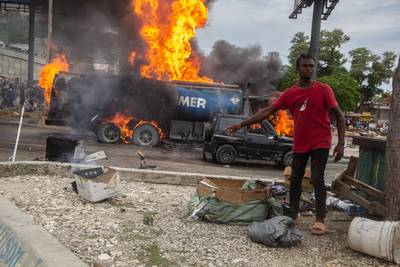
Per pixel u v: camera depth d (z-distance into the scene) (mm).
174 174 7523
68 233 4391
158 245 4180
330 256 4074
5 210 4785
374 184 5949
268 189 5238
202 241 4355
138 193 6559
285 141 14602
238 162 15922
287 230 4312
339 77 59969
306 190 6047
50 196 5949
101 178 5898
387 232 3910
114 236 4383
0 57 47250
